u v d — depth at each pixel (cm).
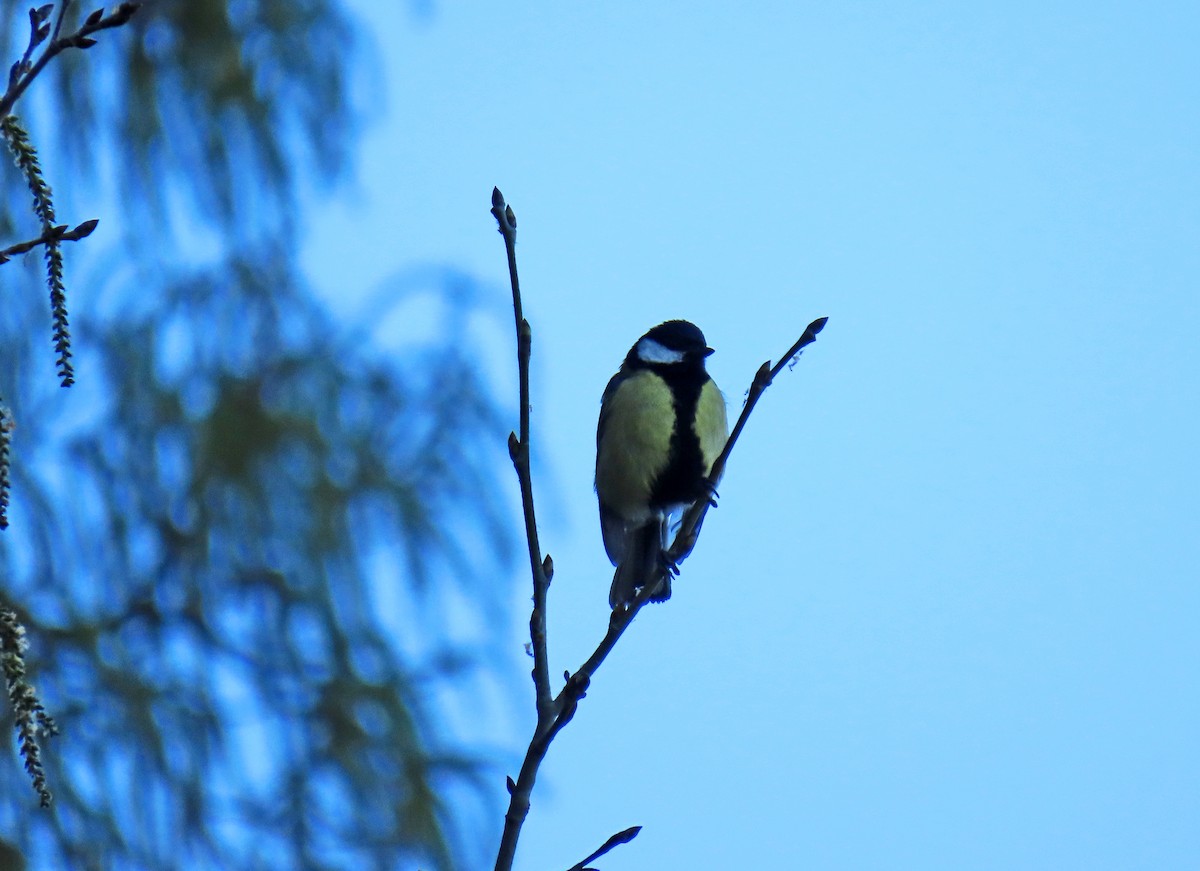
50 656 739
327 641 768
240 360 817
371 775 745
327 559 775
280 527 780
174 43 853
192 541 773
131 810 720
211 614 769
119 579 771
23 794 706
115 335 805
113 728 732
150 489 787
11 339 793
